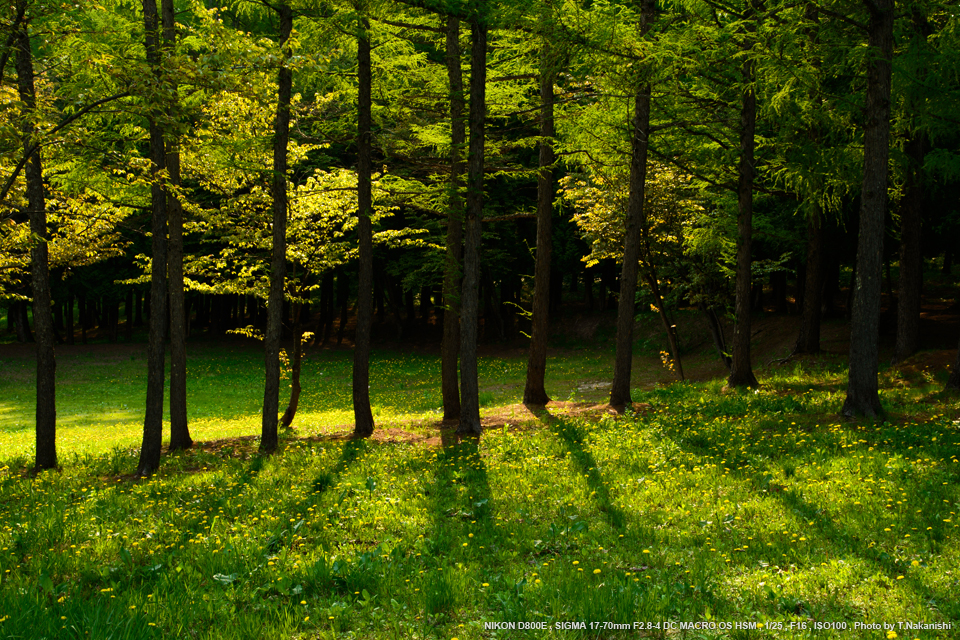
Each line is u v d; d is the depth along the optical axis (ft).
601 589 15.79
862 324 36.76
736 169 54.90
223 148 40.60
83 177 41.47
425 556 19.47
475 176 40.98
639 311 120.67
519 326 141.90
